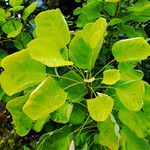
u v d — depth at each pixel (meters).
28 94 0.63
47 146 0.66
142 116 0.61
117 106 0.63
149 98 0.61
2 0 1.42
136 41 0.57
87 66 0.61
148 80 1.24
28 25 1.03
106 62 0.94
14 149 1.28
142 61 1.23
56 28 0.59
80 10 1.01
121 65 0.65
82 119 0.67
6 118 1.33
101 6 0.87
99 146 0.70
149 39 1.07
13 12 0.99
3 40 0.94
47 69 0.63
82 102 0.67
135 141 0.63
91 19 0.89
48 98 0.54
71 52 0.61
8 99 0.85
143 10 0.83
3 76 0.56
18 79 0.57
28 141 1.27
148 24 1.26
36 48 0.53
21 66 0.57
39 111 0.53
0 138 1.30
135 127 0.61
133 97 0.57
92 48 0.59
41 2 1.38
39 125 0.65
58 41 0.59
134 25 1.10
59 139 0.67
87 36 0.59
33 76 0.58
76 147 0.69
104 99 0.55
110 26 0.91
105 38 0.93
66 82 0.62
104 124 0.60
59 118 0.63
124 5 0.95
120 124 0.65
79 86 0.63
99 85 0.63
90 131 0.70
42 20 0.59
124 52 0.59
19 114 0.64
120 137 0.61
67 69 0.84
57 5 1.51
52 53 0.54
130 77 0.64
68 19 1.46
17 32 0.80
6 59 0.55
